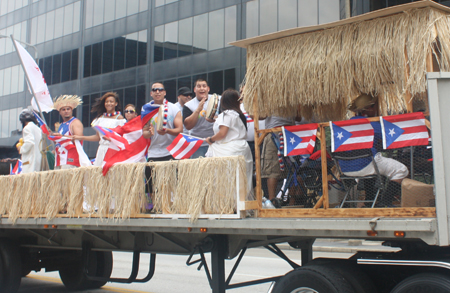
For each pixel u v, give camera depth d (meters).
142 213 4.69
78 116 27.53
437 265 3.30
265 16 19.78
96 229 5.04
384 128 3.70
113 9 26.17
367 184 4.24
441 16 3.73
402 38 3.67
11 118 30.33
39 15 30.09
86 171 5.13
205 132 6.16
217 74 21.42
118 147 5.41
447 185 3.26
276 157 5.10
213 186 4.20
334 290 3.47
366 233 3.41
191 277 8.19
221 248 4.42
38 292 7.03
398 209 3.49
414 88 3.60
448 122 3.35
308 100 4.11
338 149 3.91
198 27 22.22
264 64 4.33
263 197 4.71
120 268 9.40
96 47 26.86
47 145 6.89
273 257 10.84
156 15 24.09
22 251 6.45
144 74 24.42
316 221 3.55
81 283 6.91
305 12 18.55
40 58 29.80
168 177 4.52
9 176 5.95
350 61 3.91
